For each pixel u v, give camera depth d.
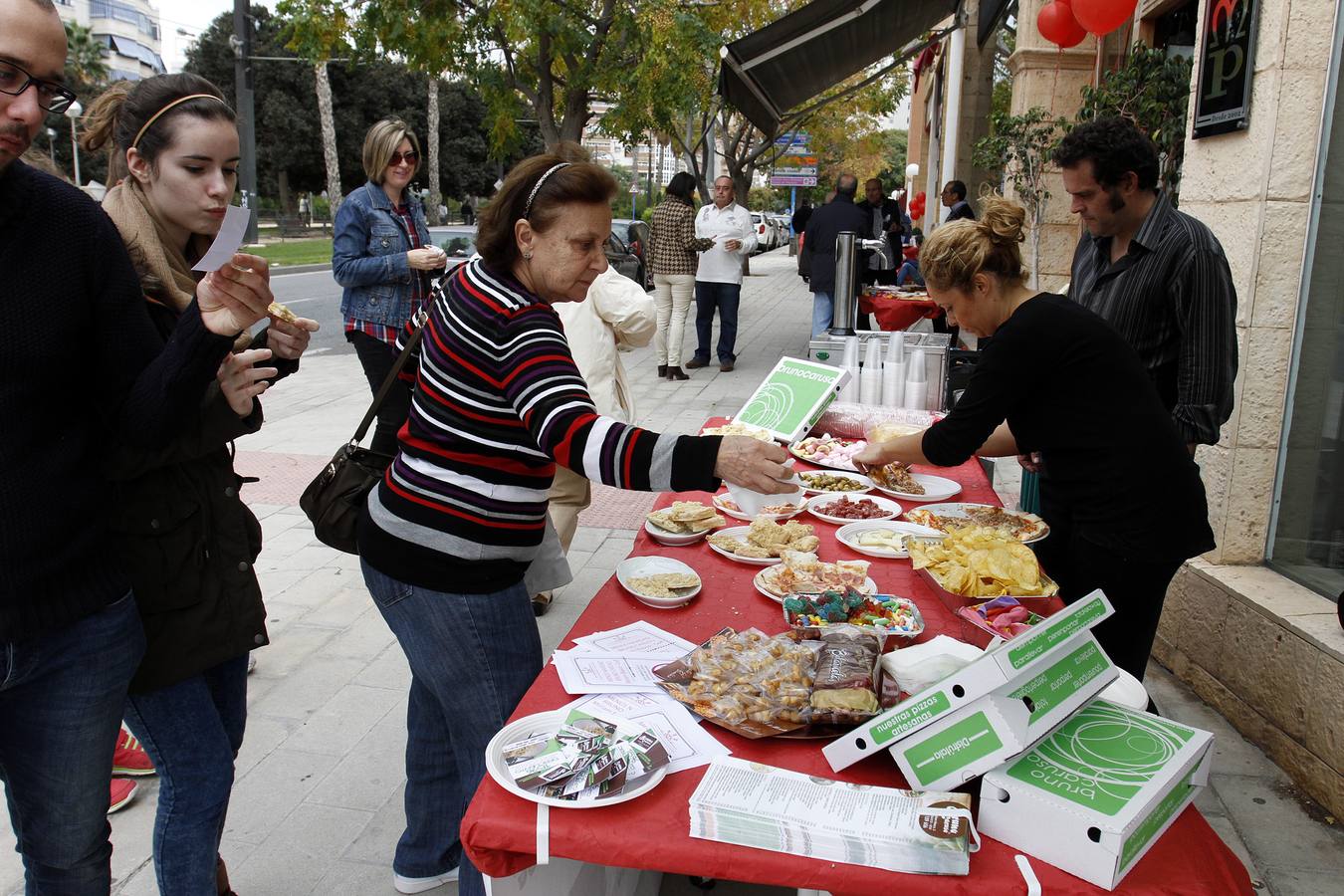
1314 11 3.09
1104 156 2.60
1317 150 3.16
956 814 1.31
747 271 23.41
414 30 9.86
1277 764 3.04
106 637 1.69
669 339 9.19
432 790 2.37
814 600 2.03
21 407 1.54
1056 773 1.37
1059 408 2.28
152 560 1.82
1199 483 2.31
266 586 4.42
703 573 2.39
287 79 42.81
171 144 1.80
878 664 1.68
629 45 10.41
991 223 2.29
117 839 2.69
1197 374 2.58
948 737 1.39
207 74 43.72
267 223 44.66
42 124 1.46
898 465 3.18
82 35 46.00
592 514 5.48
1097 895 1.24
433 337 1.83
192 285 1.96
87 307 1.62
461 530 1.83
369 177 4.52
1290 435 3.33
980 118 13.16
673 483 1.53
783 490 1.53
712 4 11.91
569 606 4.21
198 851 1.91
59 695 1.66
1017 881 1.26
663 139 17.86
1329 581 3.19
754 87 8.30
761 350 11.21
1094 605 1.59
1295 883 2.51
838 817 1.34
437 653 1.90
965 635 1.93
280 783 2.96
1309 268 3.21
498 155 11.86
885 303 7.47
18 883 2.52
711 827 1.34
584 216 1.73
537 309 1.75
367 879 2.53
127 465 1.72
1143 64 5.42
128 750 2.92
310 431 7.14
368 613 4.15
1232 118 3.37
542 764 1.47
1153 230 2.64
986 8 10.96
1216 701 3.39
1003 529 2.52
